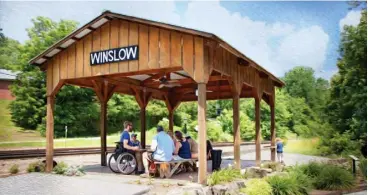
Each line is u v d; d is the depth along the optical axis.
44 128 32.19
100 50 9.29
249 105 40.62
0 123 31.55
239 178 8.66
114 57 9.04
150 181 8.09
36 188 7.46
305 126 28.55
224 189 7.47
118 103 38.16
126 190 7.15
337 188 9.36
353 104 22.81
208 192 7.11
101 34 9.30
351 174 10.54
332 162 14.99
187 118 39.00
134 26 8.78
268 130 37.59
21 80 33.97
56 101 34.28
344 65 23.78
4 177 8.94
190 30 7.73
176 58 8.14
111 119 37.72
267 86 13.38
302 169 10.32
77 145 26.55
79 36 9.52
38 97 34.19
